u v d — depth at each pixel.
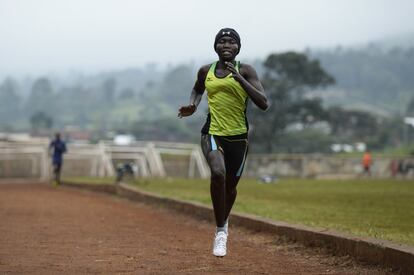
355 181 82.69
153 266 19.88
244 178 100.75
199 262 20.78
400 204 42.78
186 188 59.00
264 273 19.14
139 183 65.00
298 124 196.00
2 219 33.16
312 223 28.89
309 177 102.00
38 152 88.19
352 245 21.39
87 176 91.44
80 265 19.88
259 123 171.25
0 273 18.30
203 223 33.97
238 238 27.77
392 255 19.30
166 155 106.38
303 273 19.33
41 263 20.14
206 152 19.69
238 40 19.70
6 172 87.88
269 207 38.38
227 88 19.41
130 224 32.34
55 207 40.78
